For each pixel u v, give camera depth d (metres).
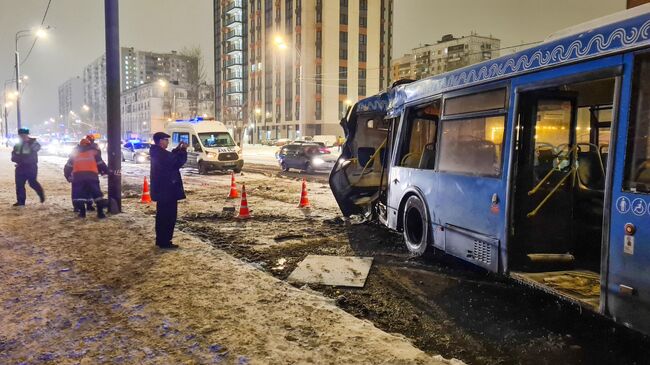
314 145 25.47
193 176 23.19
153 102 114.62
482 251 6.06
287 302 5.41
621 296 4.11
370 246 8.71
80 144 10.88
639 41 3.99
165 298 5.51
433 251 7.63
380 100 10.29
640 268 3.94
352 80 88.31
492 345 4.70
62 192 15.55
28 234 8.93
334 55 86.12
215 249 7.87
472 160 6.39
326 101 85.75
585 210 5.77
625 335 4.88
